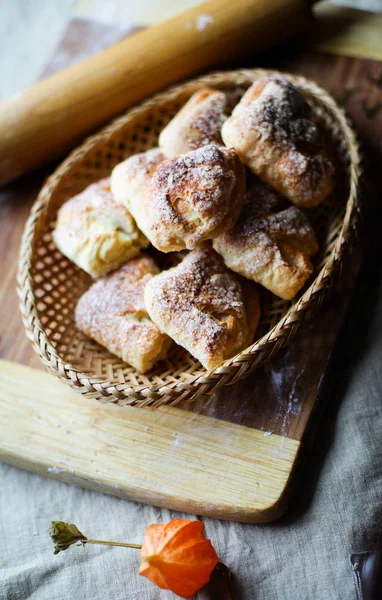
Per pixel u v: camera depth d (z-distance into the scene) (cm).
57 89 59
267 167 51
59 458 51
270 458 49
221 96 55
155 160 53
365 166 52
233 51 60
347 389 51
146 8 68
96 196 54
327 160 52
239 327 49
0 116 59
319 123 56
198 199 47
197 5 64
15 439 52
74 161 57
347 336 54
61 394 53
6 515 52
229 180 48
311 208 54
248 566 48
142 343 50
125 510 51
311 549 47
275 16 59
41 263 57
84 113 59
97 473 50
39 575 49
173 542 45
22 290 52
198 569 45
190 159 48
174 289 49
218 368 46
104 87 59
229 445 49
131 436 51
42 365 55
